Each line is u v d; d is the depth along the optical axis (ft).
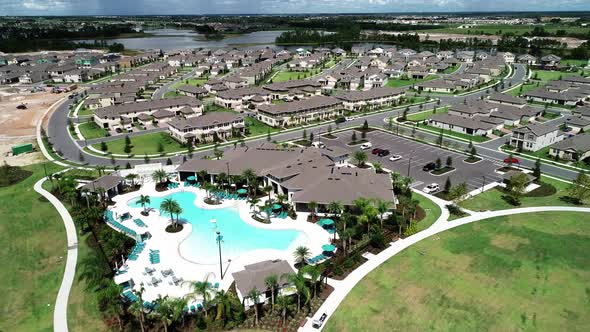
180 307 183.01
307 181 318.04
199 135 485.56
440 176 367.66
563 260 232.73
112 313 199.82
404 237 263.29
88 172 384.68
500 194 325.62
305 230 277.03
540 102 652.89
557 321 189.06
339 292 211.82
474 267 229.45
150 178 364.99
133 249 258.16
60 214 306.55
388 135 499.92
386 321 191.21
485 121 521.65
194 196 334.65
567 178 359.87
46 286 225.76
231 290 217.15
